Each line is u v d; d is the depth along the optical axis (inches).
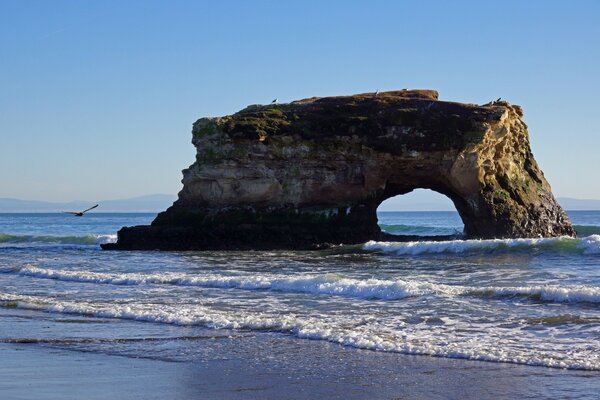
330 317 860.0
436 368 629.3
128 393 559.8
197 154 2265.0
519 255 1636.3
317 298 1015.0
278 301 995.3
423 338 736.3
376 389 569.0
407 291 1003.3
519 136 2388.0
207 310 920.9
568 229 2406.5
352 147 2180.1
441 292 990.4
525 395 545.6
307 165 2186.3
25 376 613.0
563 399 532.7
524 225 2247.8
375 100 2324.1
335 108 2310.5
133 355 689.6
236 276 1304.1
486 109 2217.0
